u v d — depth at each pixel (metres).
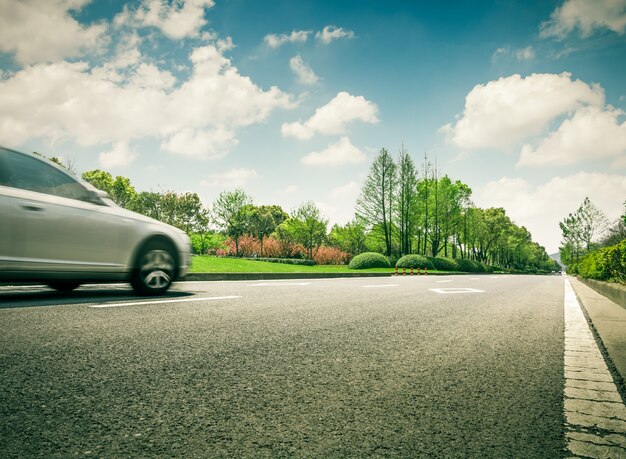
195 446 1.59
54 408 1.88
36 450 1.51
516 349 3.44
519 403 2.16
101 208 5.28
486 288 10.87
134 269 5.58
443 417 1.94
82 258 5.02
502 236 73.88
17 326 3.44
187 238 6.30
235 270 15.59
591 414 2.03
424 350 3.29
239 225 37.16
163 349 2.97
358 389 2.31
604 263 11.69
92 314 4.11
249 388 2.27
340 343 3.43
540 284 15.23
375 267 34.59
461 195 58.00
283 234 42.94
